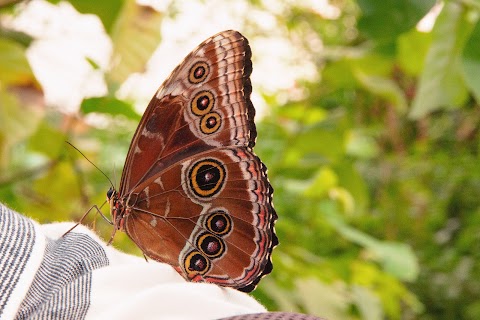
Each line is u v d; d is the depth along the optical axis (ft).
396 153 6.31
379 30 1.69
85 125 2.46
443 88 1.86
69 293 1.20
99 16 1.99
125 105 2.14
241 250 1.41
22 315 1.17
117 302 1.20
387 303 3.07
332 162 3.11
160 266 1.27
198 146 1.44
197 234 1.43
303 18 4.82
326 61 3.13
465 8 1.79
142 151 1.45
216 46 1.42
